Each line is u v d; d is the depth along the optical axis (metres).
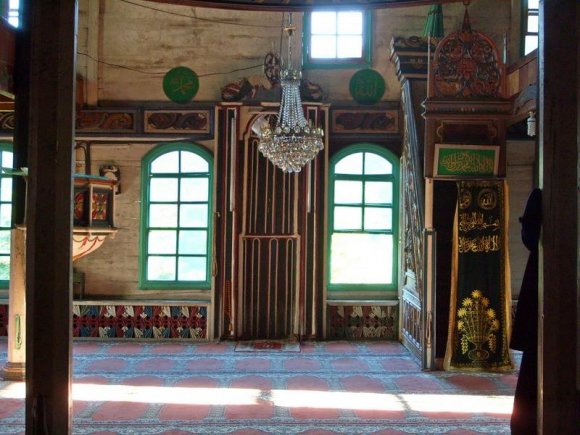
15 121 3.77
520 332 3.28
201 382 6.75
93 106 9.16
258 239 9.09
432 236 7.34
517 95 7.30
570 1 2.94
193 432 5.08
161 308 9.03
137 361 7.73
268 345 8.70
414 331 8.11
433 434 5.04
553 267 2.94
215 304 9.01
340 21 9.31
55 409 3.09
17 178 4.12
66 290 3.11
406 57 8.50
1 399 6.01
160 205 9.30
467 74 7.25
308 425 5.27
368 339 9.19
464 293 7.31
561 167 2.94
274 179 9.11
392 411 5.70
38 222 3.11
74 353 8.16
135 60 9.23
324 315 9.11
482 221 7.31
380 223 9.35
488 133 7.28
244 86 9.06
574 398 2.91
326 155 9.09
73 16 3.16
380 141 9.23
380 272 9.34
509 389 6.51
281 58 9.09
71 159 3.15
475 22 9.10
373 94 9.27
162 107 9.19
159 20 9.22
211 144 9.23
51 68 3.13
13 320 6.79
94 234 7.46
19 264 6.80
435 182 7.38
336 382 6.78
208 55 9.24
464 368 7.31
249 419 5.43
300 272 9.05
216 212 9.05
